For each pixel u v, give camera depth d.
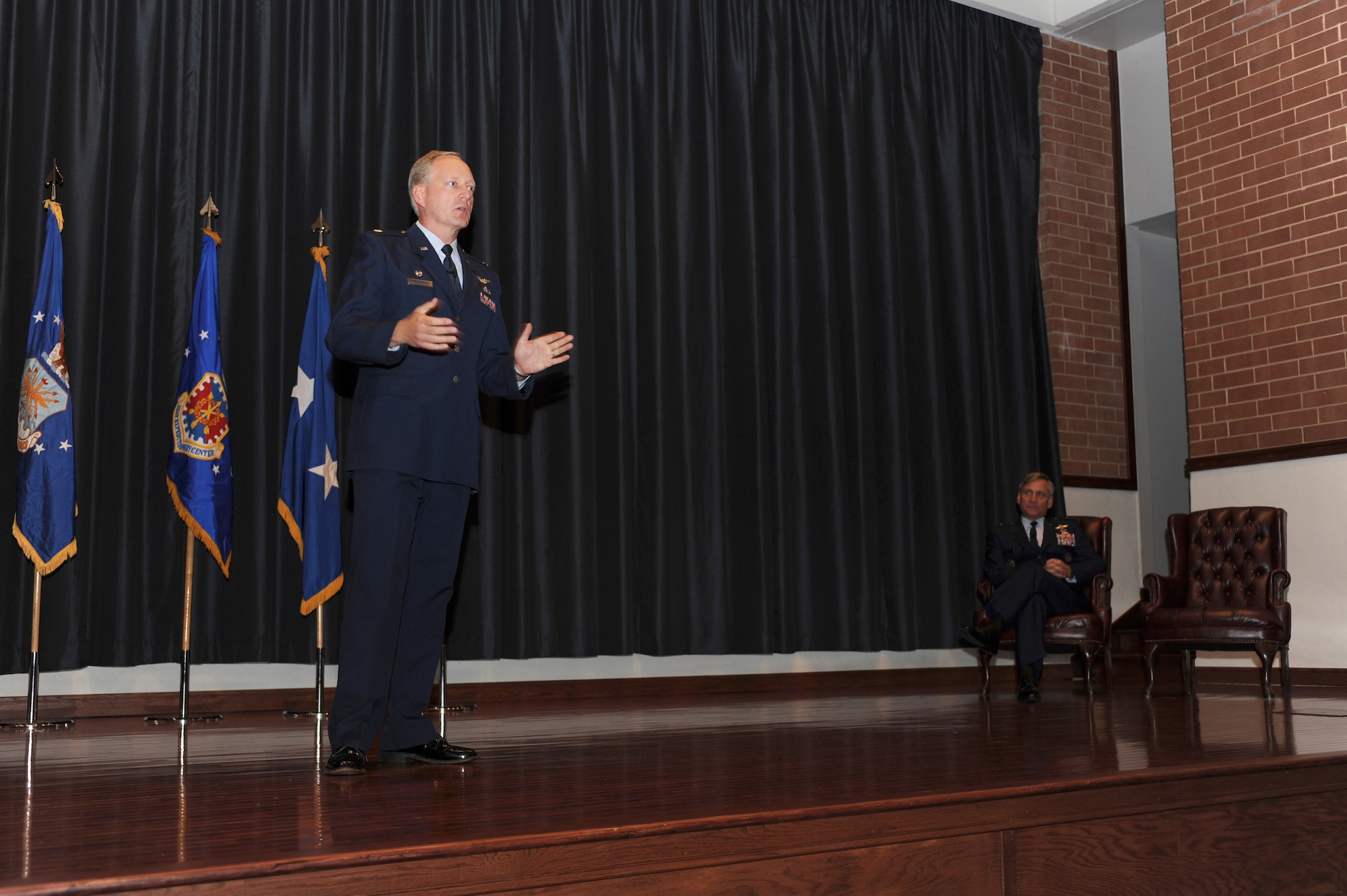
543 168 5.73
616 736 3.57
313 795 2.27
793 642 6.08
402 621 2.86
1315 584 6.16
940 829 2.16
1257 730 3.57
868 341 6.55
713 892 1.91
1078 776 2.42
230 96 5.11
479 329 2.94
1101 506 7.58
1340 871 2.78
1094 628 5.55
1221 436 6.67
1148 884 2.44
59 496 4.20
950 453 6.82
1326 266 6.21
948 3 7.25
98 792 2.37
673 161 6.07
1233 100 6.71
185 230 4.93
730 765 2.72
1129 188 7.98
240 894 1.58
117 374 4.72
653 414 5.82
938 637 6.55
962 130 7.19
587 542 5.53
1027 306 7.24
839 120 6.66
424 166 2.92
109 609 4.61
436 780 2.50
